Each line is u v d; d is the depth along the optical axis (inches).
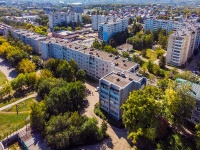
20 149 3535.9
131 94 3668.8
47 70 5669.3
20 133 3818.9
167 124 3799.2
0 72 6594.5
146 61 7657.5
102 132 3690.9
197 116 3833.7
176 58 7219.5
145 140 3545.8
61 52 6973.4
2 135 3804.1
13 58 6850.4
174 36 6978.4
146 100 3398.1
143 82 4301.2
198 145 3184.1
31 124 3873.0
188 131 3846.0
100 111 4453.7
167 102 3654.0
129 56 7391.7
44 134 3708.2
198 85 4111.7
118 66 5128.0
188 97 3607.3
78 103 4579.2
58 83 4891.7
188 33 7273.6
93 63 5910.4
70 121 3646.7
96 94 5236.2
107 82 4158.5
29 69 6146.7
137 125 3371.1
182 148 3297.2
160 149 3270.2
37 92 5059.1
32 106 3848.4
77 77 5511.8
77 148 3523.6
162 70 6707.7
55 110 4047.7
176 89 3823.8
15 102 4894.2
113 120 4183.1
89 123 3617.1
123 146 3565.5
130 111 3447.3
